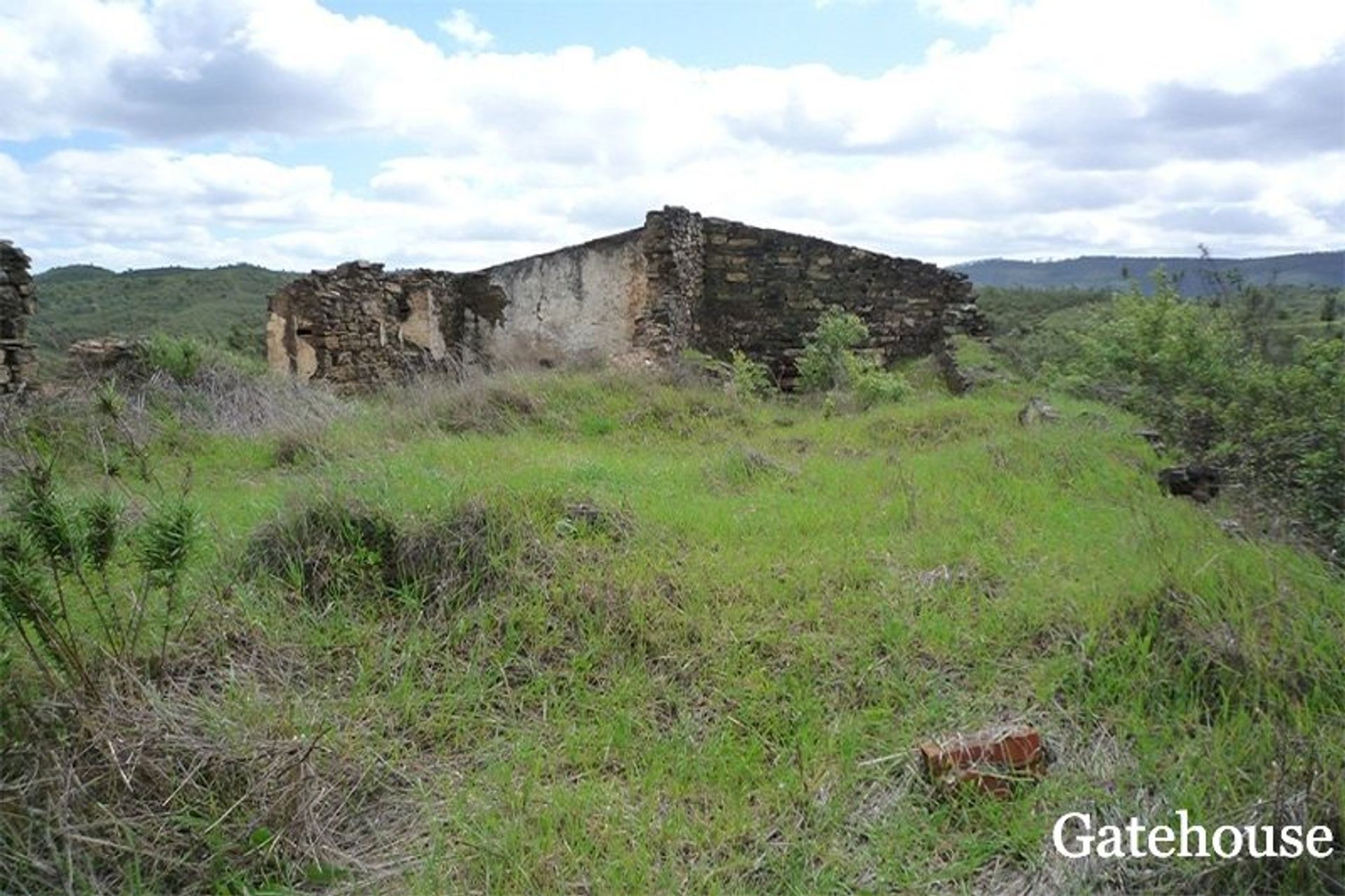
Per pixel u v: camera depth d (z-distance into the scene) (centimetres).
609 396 939
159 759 279
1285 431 666
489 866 254
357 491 460
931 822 272
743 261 1510
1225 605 358
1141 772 287
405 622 381
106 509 332
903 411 896
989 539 471
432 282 1430
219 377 938
